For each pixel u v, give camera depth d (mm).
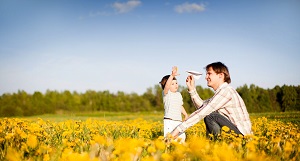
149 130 6641
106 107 82375
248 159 2490
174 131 4332
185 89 72188
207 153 2754
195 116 4359
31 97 73125
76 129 5824
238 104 4605
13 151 2701
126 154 2539
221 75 4711
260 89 76750
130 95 85812
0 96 70125
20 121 5297
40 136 4250
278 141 3520
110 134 5414
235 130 4461
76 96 81938
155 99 83875
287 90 75375
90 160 2299
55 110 75625
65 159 2463
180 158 2486
